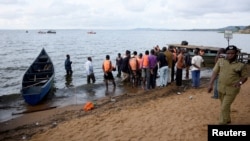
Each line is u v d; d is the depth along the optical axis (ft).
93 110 33.65
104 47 194.29
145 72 46.47
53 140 22.34
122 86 50.90
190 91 38.65
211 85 20.31
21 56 130.82
